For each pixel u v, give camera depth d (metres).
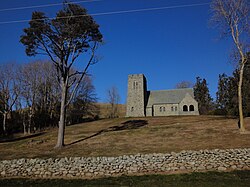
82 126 47.47
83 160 17.81
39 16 25.11
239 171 15.67
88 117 76.38
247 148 18.41
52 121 59.78
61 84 27.30
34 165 18.08
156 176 15.61
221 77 59.12
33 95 53.12
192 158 17.19
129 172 17.02
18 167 18.23
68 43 26.78
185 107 70.81
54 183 15.22
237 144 21.48
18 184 15.24
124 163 17.36
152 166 17.12
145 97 73.81
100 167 17.28
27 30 25.06
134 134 30.50
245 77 40.81
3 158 21.69
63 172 17.41
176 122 43.00
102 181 15.06
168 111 70.38
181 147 22.20
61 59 26.73
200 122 36.19
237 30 27.56
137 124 44.28
